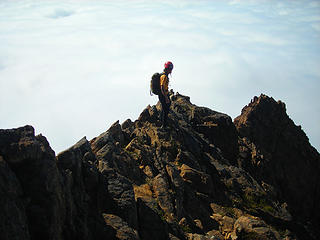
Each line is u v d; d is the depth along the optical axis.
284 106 33.59
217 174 22.20
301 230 21.31
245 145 29.61
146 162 18.58
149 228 13.57
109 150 16.53
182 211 16.72
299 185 30.56
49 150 11.08
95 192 13.00
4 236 8.73
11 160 10.05
